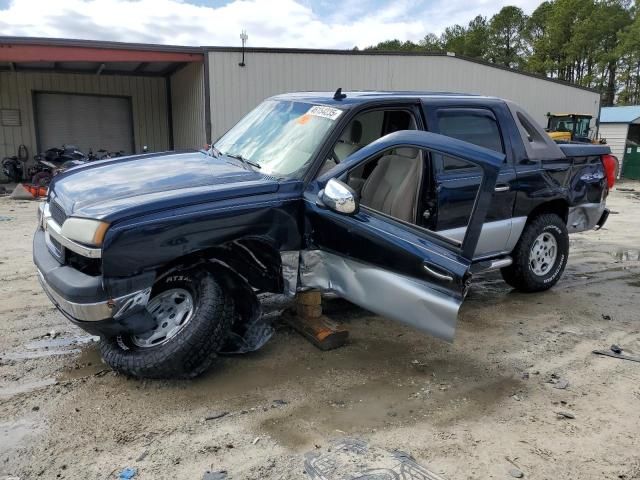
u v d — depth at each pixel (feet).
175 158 14.38
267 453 9.21
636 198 52.75
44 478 8.46
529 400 11.26
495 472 8.83
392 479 8.54
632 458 9.31
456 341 14.28
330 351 13.41
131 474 8.57
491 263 16.29
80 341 13.57
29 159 59.77
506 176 16.10
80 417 10.17
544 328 15.31
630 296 18.37
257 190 11.60
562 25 244.22
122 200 10.81
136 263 10.29
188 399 10.92
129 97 63.87
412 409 10.80
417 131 11.62
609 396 11.46
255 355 13.04
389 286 11.62
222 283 11.51
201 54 49.93
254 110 16.51
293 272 12.24
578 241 28.17
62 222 11.27
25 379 11.58
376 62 57.67
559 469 8.96
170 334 11.25
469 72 65.00
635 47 205.87
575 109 76.54
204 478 8.52
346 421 10.29
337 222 11.78
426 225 14.24
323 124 13.16
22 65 55.47
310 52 53.88
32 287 17.85
